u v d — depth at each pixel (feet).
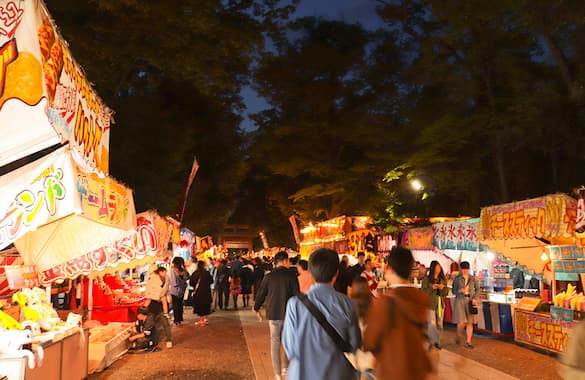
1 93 12.97
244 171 102.27
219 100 85.05
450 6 66.23
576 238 36.24
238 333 45.29
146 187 60.54
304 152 141.38
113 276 49.14
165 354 34.76
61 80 16.17
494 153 82.53
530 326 36.55
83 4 46.78
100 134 22.88
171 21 47.52
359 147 143.13
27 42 13.19
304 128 136.98
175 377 27.63
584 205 29.55
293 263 49.01
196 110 82.28
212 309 68.54
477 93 76.38
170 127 66.80
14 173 14.35
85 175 19.51
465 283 37.60
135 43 49.52
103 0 43.42
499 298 43.93
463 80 75.92
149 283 36.76
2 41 12.93
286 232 202.69
